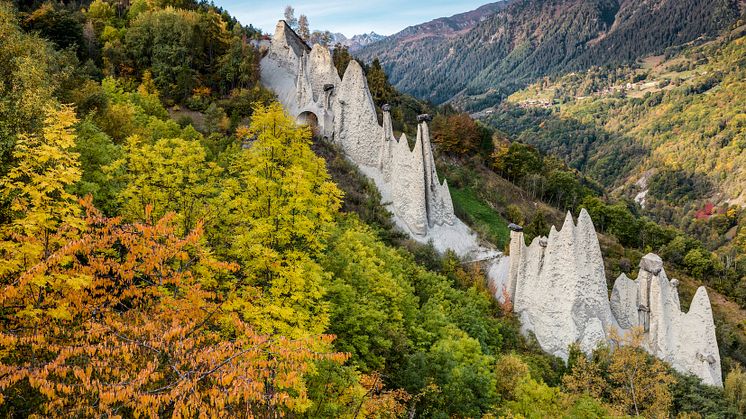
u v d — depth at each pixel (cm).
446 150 11012
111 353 1415
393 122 10606
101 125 4316
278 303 2109
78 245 1472
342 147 7212
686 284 9750
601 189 18812
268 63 10025
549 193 12062
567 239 4778
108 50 8031
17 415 1434
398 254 4903
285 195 2600
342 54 11769
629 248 10956
